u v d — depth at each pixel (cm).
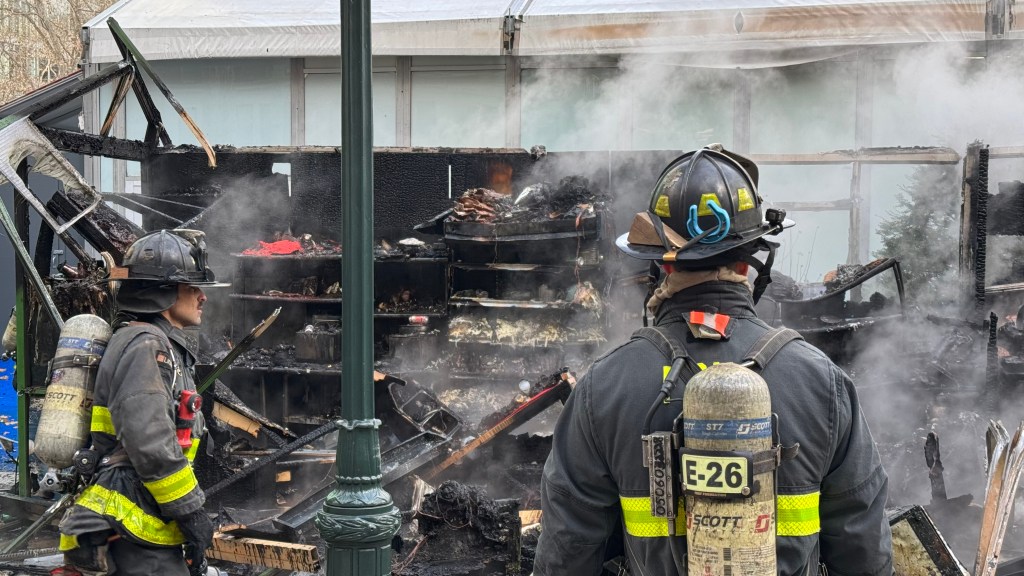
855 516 210
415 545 482
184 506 335
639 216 232
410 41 1078
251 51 1115
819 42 991
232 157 865
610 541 233
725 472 192
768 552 194
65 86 1170
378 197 870
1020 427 381
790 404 205
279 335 845
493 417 600
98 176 1214
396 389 635
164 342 350
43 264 661
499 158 857
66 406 354
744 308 221
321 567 508
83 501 337
